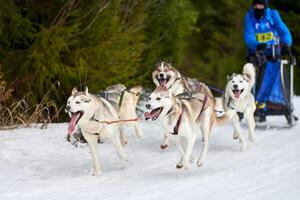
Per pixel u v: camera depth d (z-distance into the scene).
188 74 26.70
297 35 26.12
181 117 8.19
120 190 7.60
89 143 8.57
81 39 12.95
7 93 11.63
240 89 9.94
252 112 10.38
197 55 27.52
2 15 12.12
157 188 7.61
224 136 11.35
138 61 14.70
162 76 10.45
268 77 12.09
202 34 27.69
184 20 16.69
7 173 8.57
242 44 26.91
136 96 10.25
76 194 7.45
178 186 7.66
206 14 27.31
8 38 12.50
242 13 27.55
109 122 8.59
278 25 12.06
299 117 13.91
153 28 16.25
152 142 10.86
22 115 11.82
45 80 12.48
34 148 10.01
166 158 9.59
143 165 9.16
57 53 12.18
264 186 7.46
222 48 27.67
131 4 14.63
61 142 10.51
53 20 12.45
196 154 9.83
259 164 8.80
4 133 10.84
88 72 12.70
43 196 7.41
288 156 9.24
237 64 26.27
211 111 9.12
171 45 16.86
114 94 9.67
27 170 8.84
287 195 6.96
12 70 12.45
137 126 10.25
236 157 9.48
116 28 13.33
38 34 12.21
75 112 8.09
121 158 8.93
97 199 7.15
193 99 8.90
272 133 11.47
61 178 8.43
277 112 12.12
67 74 12.56
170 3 16.27
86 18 12.95
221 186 7.56
